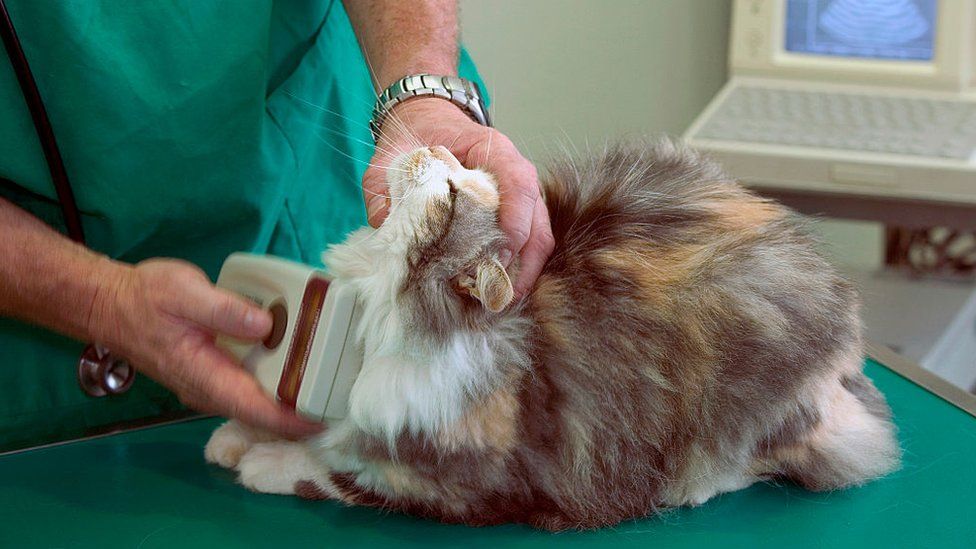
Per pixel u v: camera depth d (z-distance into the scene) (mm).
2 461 1343
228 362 1188
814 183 2018
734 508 1214
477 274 1112
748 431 1199
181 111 1435
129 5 1397
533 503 1166
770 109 2182
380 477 1187
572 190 1345
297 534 1138
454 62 1505
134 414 1566
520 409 1144
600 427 1153
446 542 1124
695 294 1191
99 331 1200
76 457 1357
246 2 1458
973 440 1375
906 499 1220
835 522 1170
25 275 1178
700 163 1449
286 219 1662
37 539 1116
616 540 1131
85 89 1367
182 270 1187
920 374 1604
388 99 1398
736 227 1283
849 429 1276
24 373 1472
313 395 1125
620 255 1211
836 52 2270
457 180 1184
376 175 1317
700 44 2561
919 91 2229
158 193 1456
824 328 1247
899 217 2059
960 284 2357
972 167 1942
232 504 1215
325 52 1644
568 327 1167
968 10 2178
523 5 2445
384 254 1195
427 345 1144
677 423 1174
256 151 1512
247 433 1342
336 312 1122
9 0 1315
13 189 1428
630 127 2605
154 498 1226
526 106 2541
